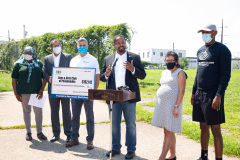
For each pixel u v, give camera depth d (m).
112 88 3.96
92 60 4.36
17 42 22.73
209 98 3.40
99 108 8.29
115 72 3.97
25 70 4.52
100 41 15.32
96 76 4.39
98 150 4.23
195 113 3.72
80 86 4.05
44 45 18.20
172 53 3.50
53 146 4.38
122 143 4.67
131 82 3.93
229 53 3.33
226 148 4.09
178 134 5.22
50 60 4.55
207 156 3.75
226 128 5.86
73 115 4.39
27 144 4.46
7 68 24.44
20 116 6.78
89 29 15.41
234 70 47.19
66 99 4.42
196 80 3.82
